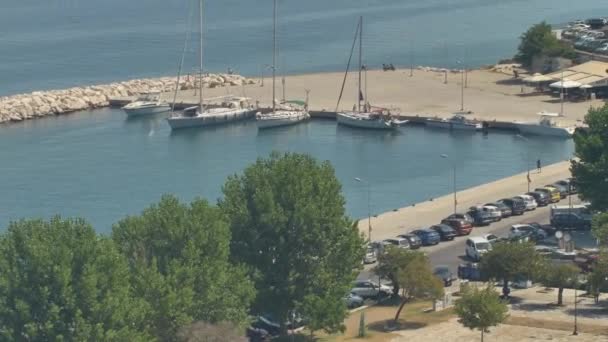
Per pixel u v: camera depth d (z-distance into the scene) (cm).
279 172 18975
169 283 16212
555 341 17412
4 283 15100
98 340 14938
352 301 19575
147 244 17038
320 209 18588
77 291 15075
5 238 15475
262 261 18562
